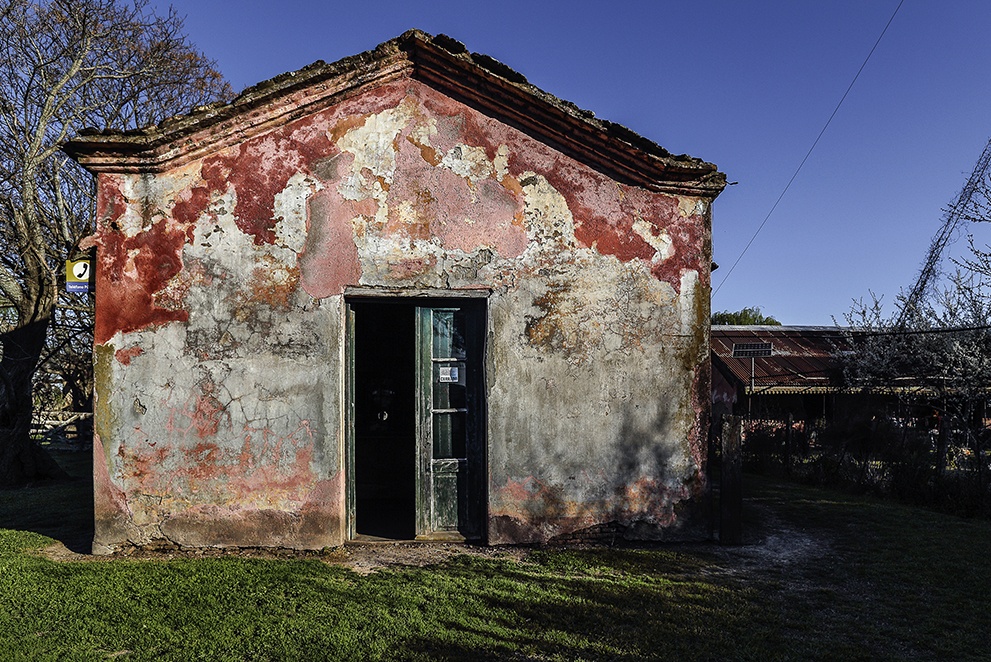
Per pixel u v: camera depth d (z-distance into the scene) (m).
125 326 6.03
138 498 6.00
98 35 13.90
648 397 6.61
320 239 6.25
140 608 4.60
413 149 6.39
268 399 6.14
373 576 5.40
